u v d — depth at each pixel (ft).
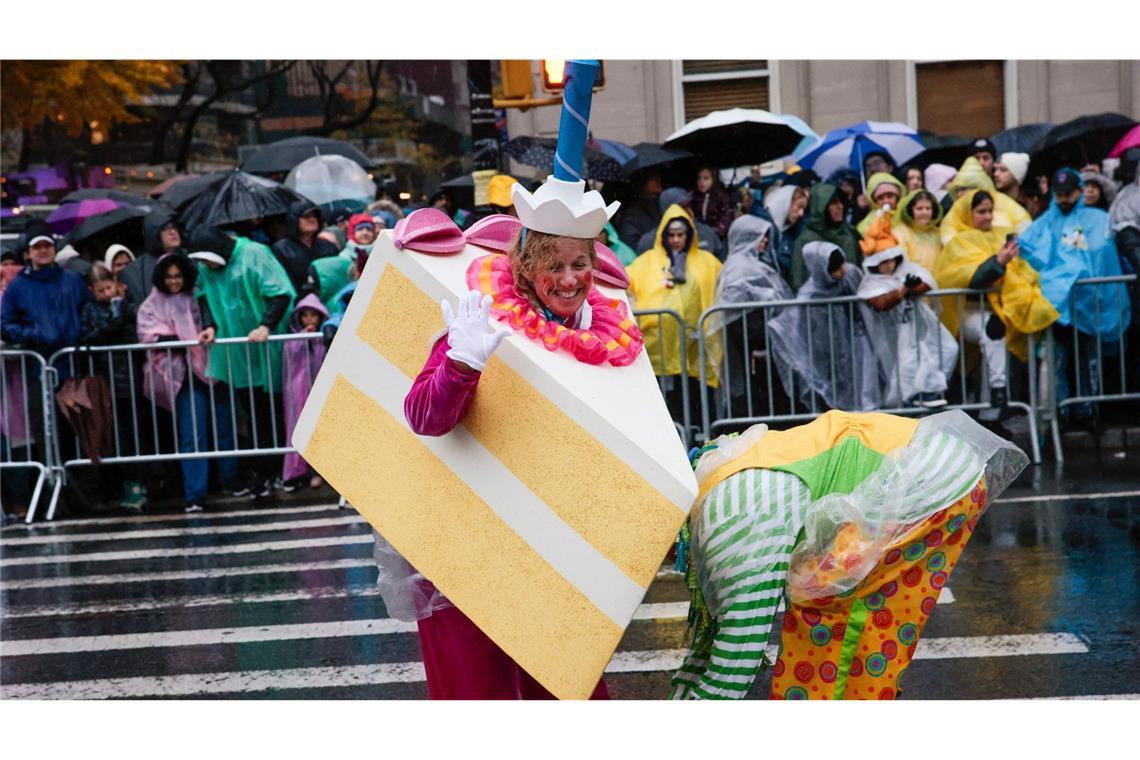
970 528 12.21
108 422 29.96
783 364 30.27
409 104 51.67
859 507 11.76
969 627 18.08
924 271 29.76
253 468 31.40
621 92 51.06
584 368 11.39
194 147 50.70
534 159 36.96
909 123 50.83
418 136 51.80
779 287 30.83
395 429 11.93
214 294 30.55
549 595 11.02
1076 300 30.55
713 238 32.89
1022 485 27.07
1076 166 36.99
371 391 12.12
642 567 10.62
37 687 17.24
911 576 12.14
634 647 18.06
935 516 11.96
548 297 11.54
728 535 11.62
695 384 31.01
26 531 28.45
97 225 33.86
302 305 30.96
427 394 10.88
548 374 10.96
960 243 30.17
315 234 32.30
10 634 20.02
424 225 12.13
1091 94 50.67
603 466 10.75
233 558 24.58
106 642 19.38
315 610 20.62
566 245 11.40
